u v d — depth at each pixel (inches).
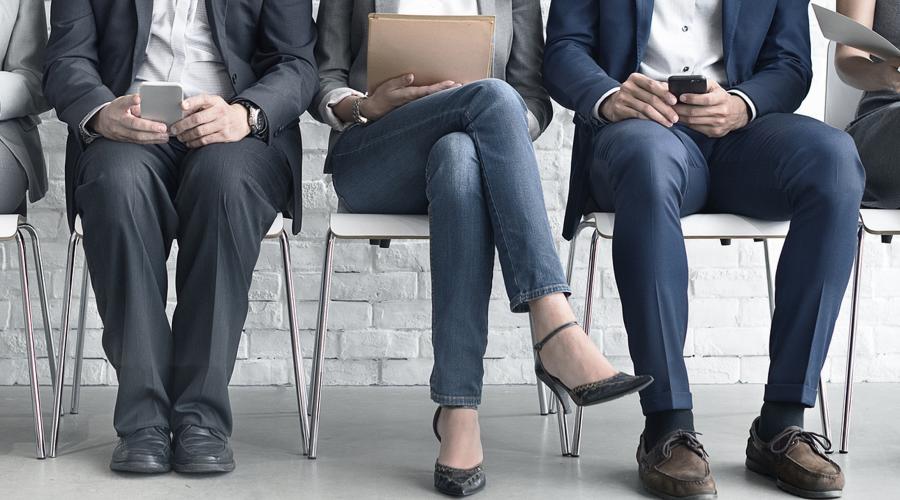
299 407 77.3
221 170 70.6
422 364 105.8
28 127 82.2
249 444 78.8
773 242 107.2
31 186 80.3
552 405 91.8
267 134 75.4
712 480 63.6
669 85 73.3
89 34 79.7
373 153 74.8
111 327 71.1
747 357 107.8
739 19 81.4
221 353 70.7
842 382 107.9
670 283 66.2
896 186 81.0
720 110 74.2
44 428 83.5
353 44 86.1
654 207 66.6
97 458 73.5
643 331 66.2
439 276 66.2
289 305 77.3
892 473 71.0
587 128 79.5
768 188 73.4
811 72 82.7
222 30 80.5
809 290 68.1
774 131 73.8
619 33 81.8
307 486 66.8
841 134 70.7
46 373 103.0
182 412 70.2
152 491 64.9
